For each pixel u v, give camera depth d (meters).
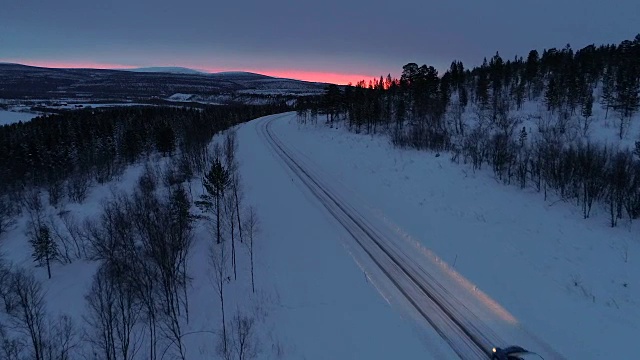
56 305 33.28
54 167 78.06
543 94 95.81
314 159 67.00
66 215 55.06
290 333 25.06
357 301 27.00
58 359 25.16
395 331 23.75
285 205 45.88
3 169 78.25
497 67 110.38
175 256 32.81
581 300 24.89
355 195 47.69
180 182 59.66
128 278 31.34
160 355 25.34
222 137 97.25
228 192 47.09
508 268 29.11
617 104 75.75
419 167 55.75
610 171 43.94
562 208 40.66
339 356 22.64
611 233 34.31
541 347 21.31
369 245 34.31
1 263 42.94
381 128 89.50
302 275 31.19
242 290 30.64
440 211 41.12
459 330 23.28
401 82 109.19
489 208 41.41
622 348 20.62
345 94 107.44
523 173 47.75
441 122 82.25
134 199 50.16
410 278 28.91
